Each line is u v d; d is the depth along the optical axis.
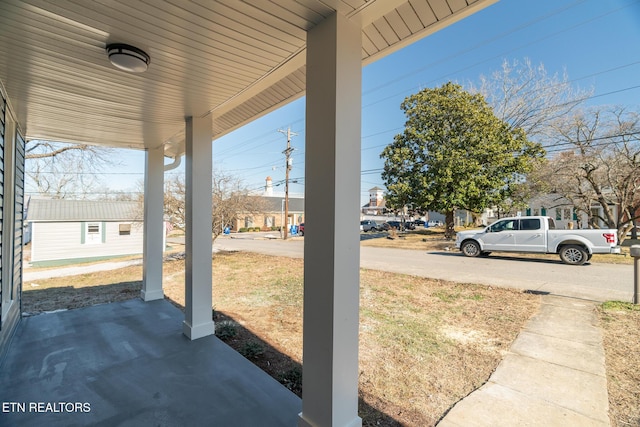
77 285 6.33
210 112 2.97
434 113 13.54
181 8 1.48
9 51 1.88
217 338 3.15
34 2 1.41
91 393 2.17
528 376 2.42
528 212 17.69
